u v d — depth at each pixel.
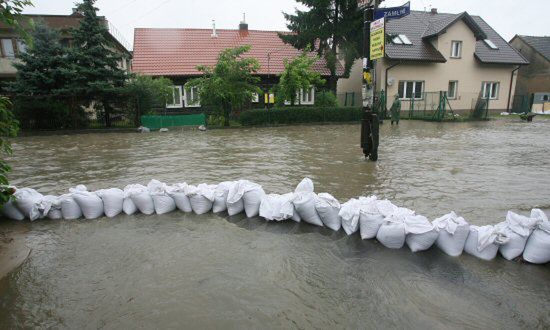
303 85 17.34
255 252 3.35
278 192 5.38
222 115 16.73
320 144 10.72
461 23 22.27
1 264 3.19
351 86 25.28
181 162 8.02
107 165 7.87
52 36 15.29
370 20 7.17
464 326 2.30
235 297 2.62
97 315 2.45
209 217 4.32
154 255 3.31
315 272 2.98
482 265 3.09
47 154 9.59
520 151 9.22
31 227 4.12
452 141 11.35
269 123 17.09
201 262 3.16
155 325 2.32
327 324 2.32
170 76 19.81
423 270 3.01
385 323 2.33
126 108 15.90
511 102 24.53
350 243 3.55
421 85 22.45
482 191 5.35
